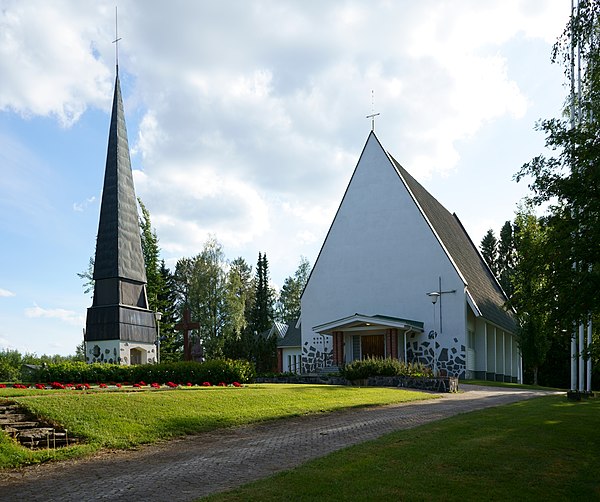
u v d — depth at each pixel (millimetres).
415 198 36906
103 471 9234
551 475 8258
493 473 8258
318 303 38500
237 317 60562
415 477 8000
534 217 28516
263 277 81000
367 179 38094
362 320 33406
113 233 33844
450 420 13391
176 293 67562
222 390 17109
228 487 8148
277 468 9234
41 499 7754
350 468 8492
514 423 12641
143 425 12180
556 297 12852
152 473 9047
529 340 42438
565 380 50625
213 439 11961
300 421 14297
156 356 35281
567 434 11289
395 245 36531
